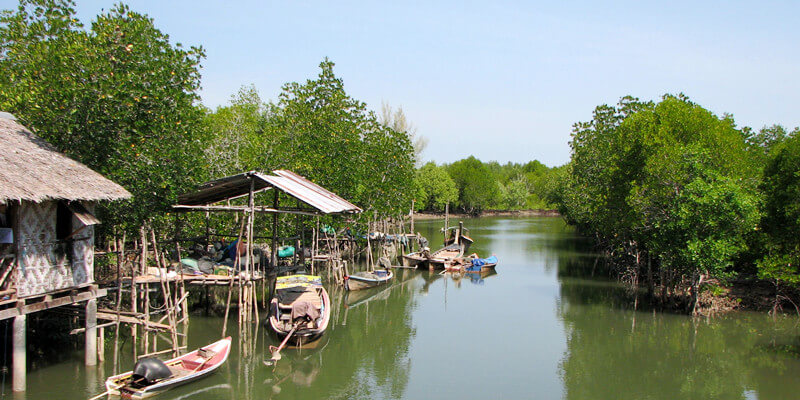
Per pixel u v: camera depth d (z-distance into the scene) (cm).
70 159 1539
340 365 1800
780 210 2477
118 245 2064
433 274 3725
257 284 2930
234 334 2020
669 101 2764
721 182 2216
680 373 1755
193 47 1827
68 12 1930
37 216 1340
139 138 1717
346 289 2923
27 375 1511
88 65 1612
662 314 2508
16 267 1285
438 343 2062
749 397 1552
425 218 9750
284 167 2911
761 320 2370
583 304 2738
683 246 2277
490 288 3194
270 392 1543
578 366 1814
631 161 2791
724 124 2614
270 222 2942
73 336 1800
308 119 3050
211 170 3045
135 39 1722
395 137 3812
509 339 2120
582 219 4825
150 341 1888
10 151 1384
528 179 13600
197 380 1512
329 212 1986
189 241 2434
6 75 1883
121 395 1370
